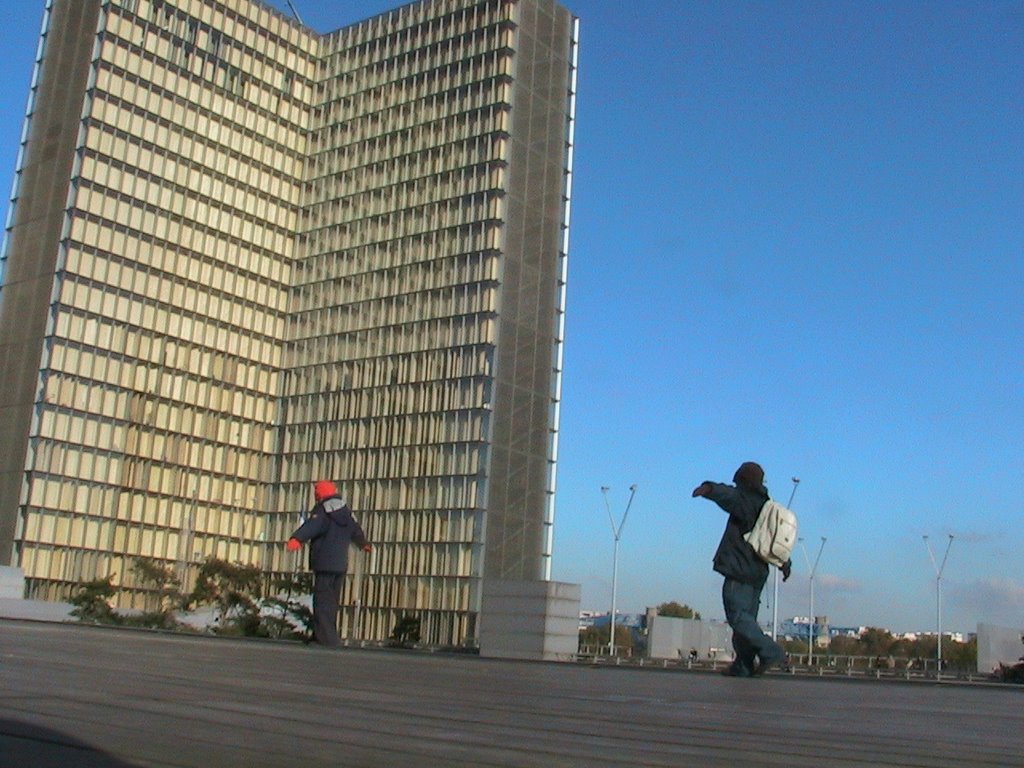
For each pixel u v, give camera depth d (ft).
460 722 16.08
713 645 212.23
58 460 244.42
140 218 264.31
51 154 261.44
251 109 289.74
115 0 265.13
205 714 15.72
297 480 278.05
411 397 265.75
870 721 19.39
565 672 33.96
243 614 220.02
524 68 277.23
